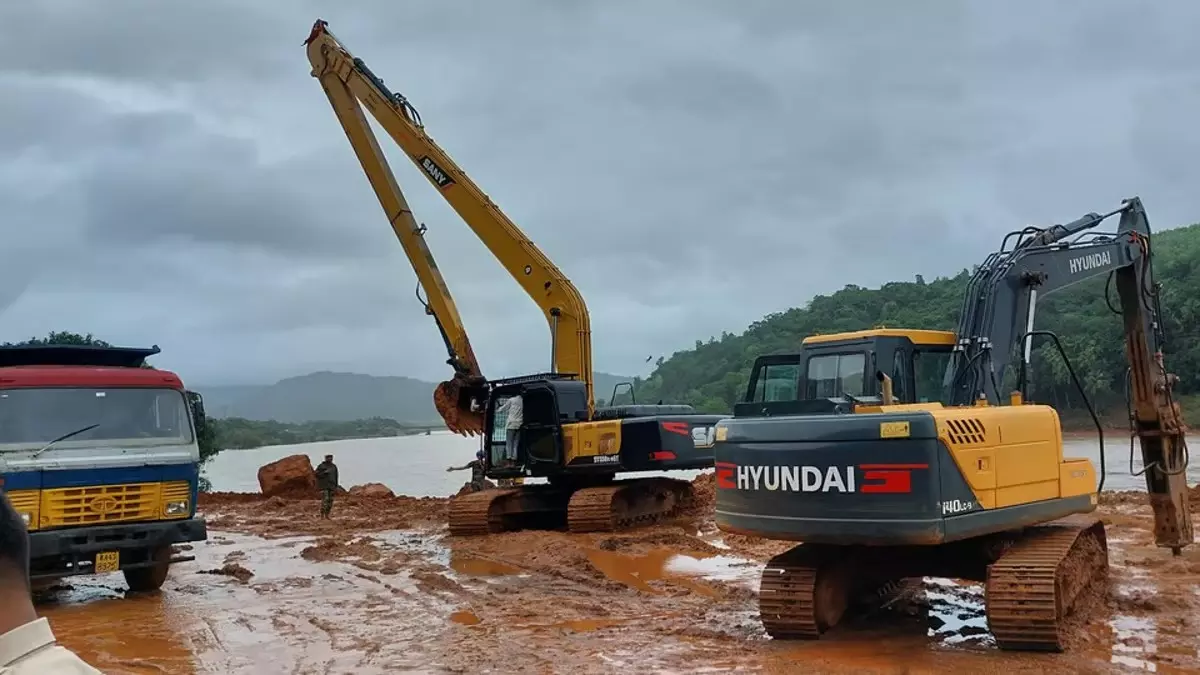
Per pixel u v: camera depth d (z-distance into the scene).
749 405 9.25
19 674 1.77
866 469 7.53
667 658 7.93
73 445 10.95
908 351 10.37
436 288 18.70
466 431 18.50
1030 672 7.05
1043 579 7.46
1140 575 10.75
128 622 10.18
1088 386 57.75
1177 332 68.81
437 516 19.95
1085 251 10.17
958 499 7.45
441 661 8.16
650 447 16.17
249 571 13.37
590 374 17.83
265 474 25.73
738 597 10.48
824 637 8.38
